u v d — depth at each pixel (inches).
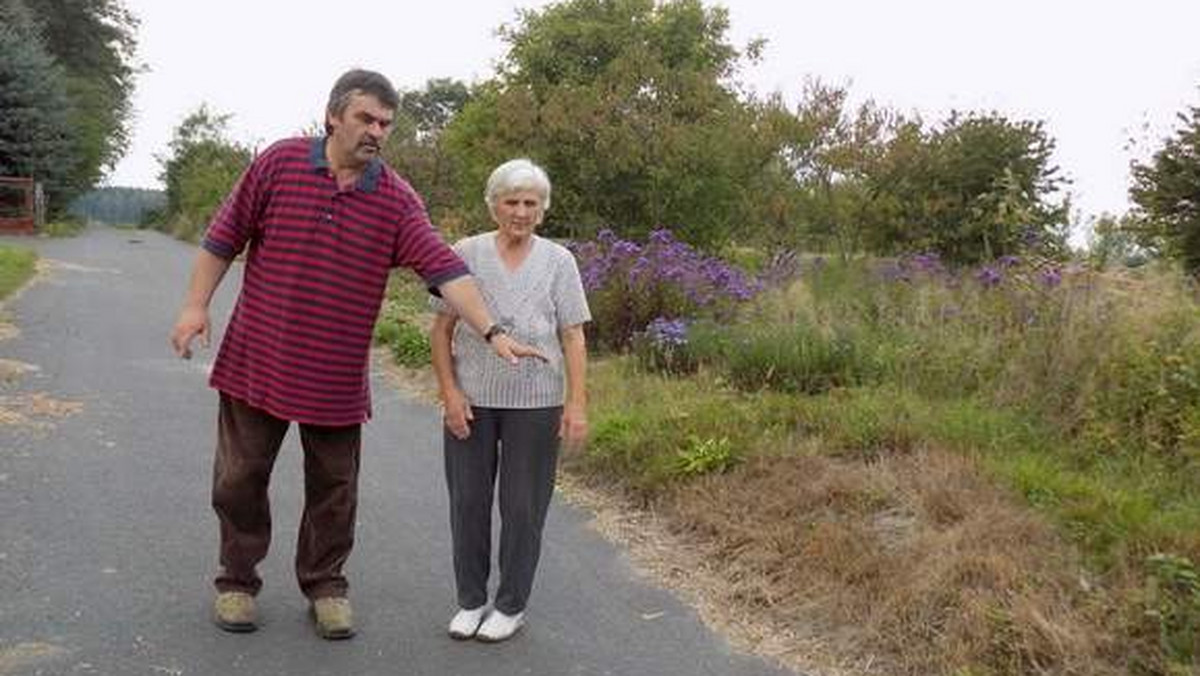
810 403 274.5
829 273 485.4
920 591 177.5
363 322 159.0
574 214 706.2
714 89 705.6
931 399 284.5
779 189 671.8
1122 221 443.8
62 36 1738.4
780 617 186.5
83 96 1675.7
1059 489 209.2
